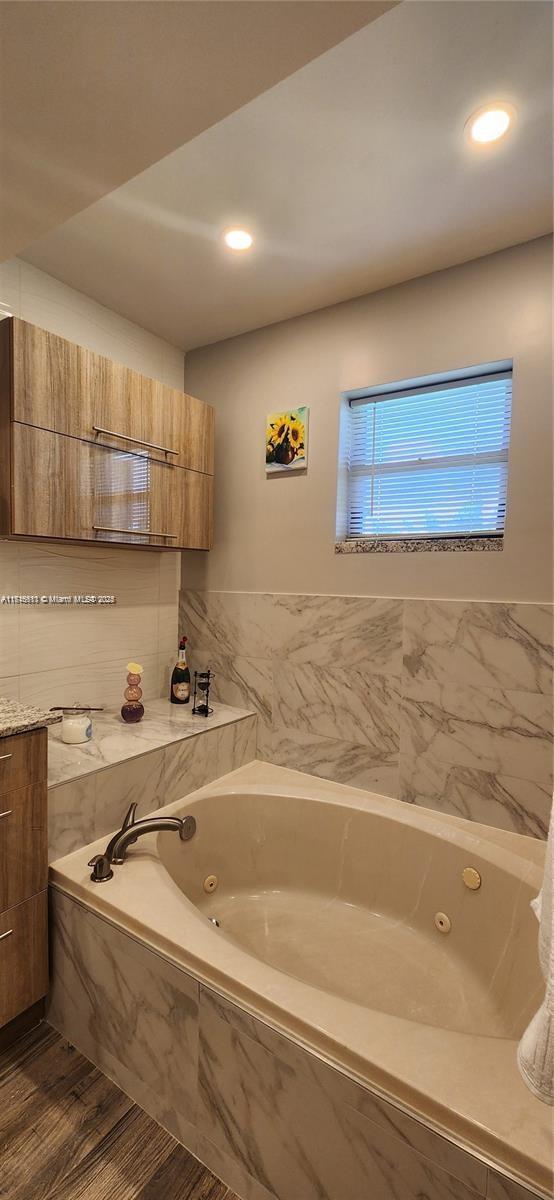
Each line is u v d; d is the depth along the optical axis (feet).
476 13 3.41
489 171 4.76
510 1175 2.56
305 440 7.57
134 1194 3.64
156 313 7.59
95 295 7.11
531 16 3.41
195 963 3.84
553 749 5.73
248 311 7.53
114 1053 4.42
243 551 8.29
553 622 5.72
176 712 7.95
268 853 6.79
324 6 2.45
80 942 4.66
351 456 7.54
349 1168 3.10
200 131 3.22
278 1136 3.40
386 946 5.69
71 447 6.01
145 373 8.13
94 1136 4.00
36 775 4.69
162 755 6.33
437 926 5.69
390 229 5.65
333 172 4.81
